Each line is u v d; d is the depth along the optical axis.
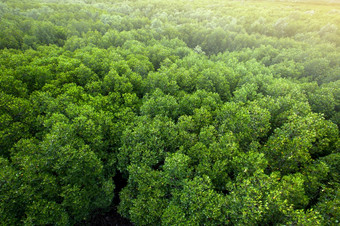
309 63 77.25
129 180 29.80
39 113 36.66
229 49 112.75
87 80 49.12
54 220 23.86
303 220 20.83
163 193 26.62
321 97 49.38
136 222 26.52
